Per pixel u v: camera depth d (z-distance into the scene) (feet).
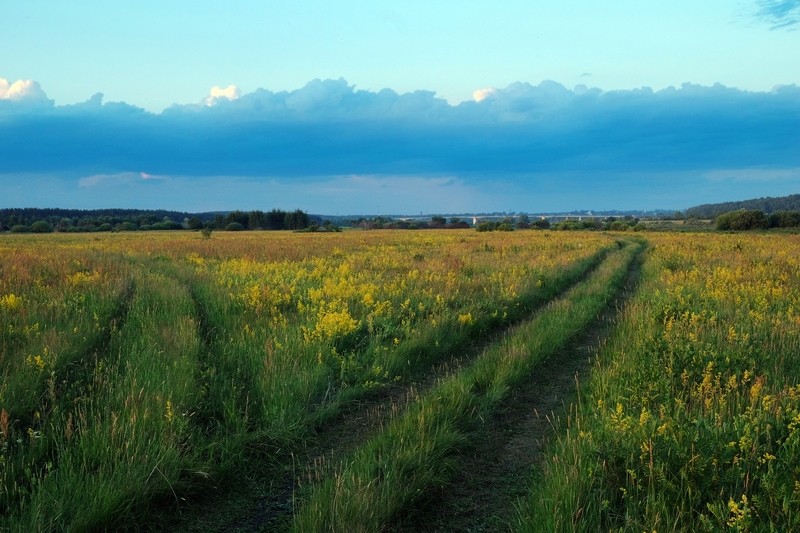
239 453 14.53
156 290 38.17
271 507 12.75
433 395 18.03
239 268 56.54
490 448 15.62
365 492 11.76
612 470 11.99
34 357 19.33
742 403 15.43
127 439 13.84
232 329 26.84
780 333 23.03
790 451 11.57
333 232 262.67
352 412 18.53
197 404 17.26
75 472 12.81
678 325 25.22
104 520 11.45
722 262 58.03
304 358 21.84
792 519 9.82
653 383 16.78
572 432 14.84
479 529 11.69
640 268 66.03
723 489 10.94
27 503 11.97
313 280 47.47
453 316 30.17
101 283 40.91
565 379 21.89
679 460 11.73
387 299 35.09
